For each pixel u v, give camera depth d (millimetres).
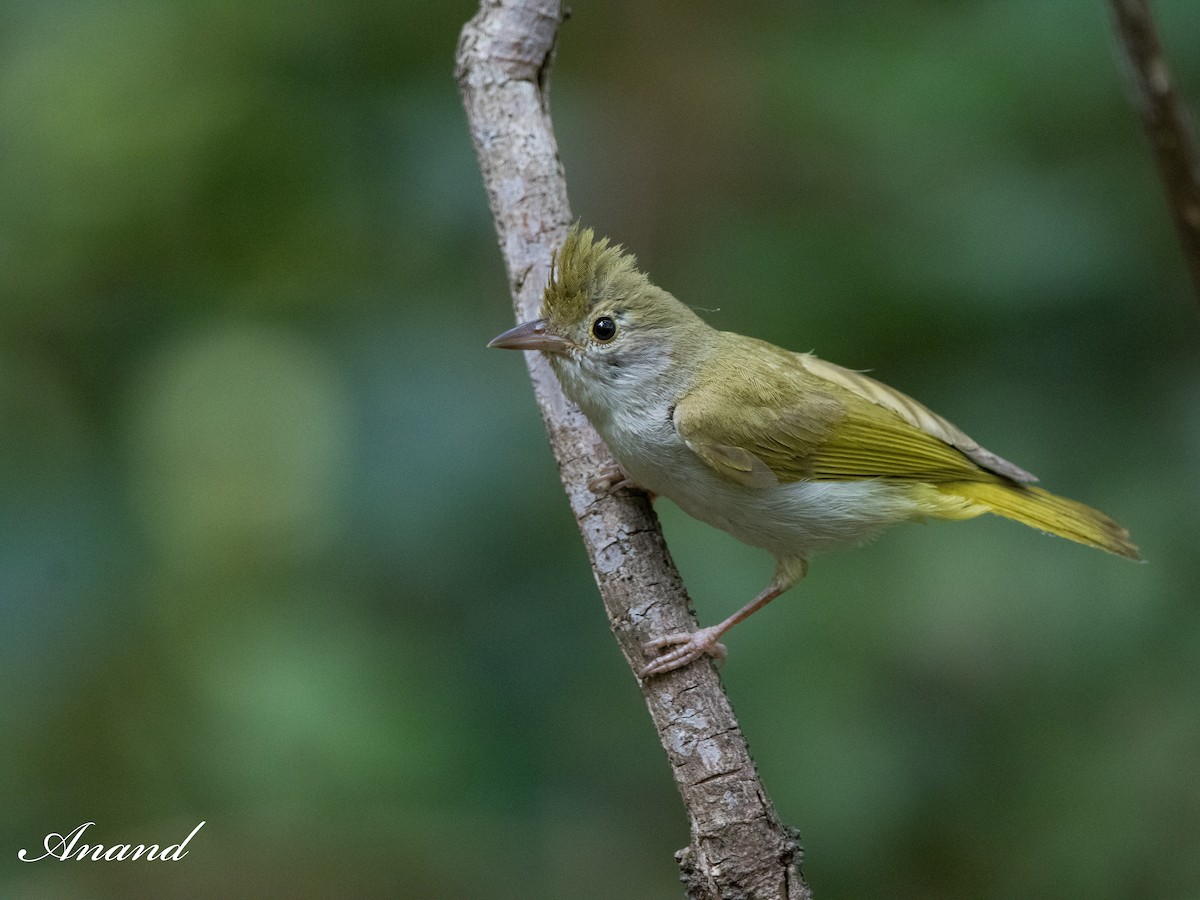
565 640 10312
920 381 10438
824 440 8609
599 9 11938
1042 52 10031
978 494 8859
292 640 10180
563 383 8406
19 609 10117
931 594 10078
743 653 10148
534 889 10570
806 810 10023
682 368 8508
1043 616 9961
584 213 11688
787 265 10789
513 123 8469
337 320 11102
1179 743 9898
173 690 10391
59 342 11234
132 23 11242
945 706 10344
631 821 10633
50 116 11125
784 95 11094
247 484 10570
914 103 10391
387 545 10180
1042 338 10086
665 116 11695
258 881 10438
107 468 10711
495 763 10164
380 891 10453
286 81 11281
